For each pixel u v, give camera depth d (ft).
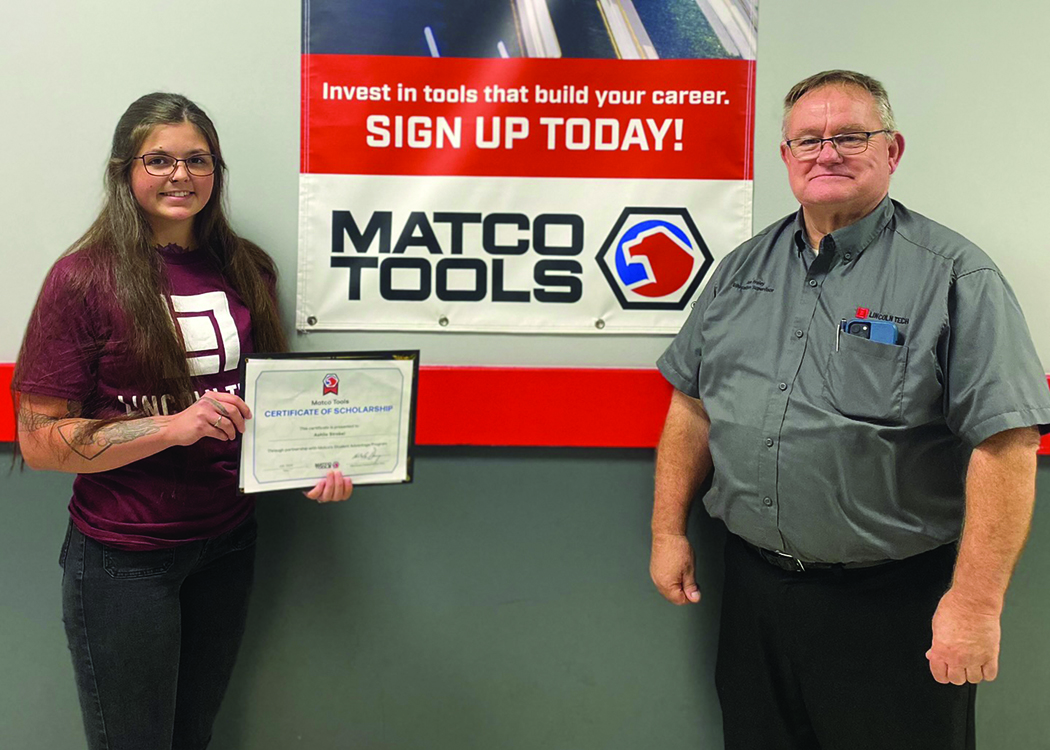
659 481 4.57
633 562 5.16
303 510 5.11
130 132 3.90
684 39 4.90
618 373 4.94
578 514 5.13
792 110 3.96
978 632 3.57
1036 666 5.11
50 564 5.05
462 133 4.94
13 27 4.83
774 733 4.39
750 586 4.31
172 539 4.01
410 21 4.88
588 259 5.01
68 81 4.87
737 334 4.11
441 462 5.09
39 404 3.77
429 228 4.99
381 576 5.16
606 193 4.98
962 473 3.97
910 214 4.02
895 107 4.91
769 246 4.23
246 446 4.05
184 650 4.42
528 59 4.91
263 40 4.89
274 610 5.16
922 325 3.68
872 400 3.72
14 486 5.00
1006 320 3.55
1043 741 5.14
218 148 4.25
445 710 5.24
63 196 4.92
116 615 3.94
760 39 4.90
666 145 4.95
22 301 4.96
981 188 4.95
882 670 3.99
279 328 4.60
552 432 4.96
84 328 3.78
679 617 5.19
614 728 5.24
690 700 5.23
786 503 3.88
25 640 5.08
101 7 4.84
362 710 5.23
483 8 4.88
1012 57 4.88
